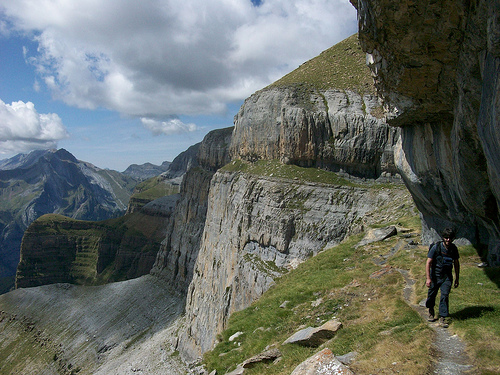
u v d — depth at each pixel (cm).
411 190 2488
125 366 9875
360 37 1923
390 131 5856
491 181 1330
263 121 7325
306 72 7794
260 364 1599
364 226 4675
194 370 2155
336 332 1547
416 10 1417
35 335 16225
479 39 1286
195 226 15088
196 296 8925
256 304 2806
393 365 1103
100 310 16200
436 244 1352
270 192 6200
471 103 1442
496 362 961
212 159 15600
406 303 1625
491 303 1352
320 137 6291
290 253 5594
